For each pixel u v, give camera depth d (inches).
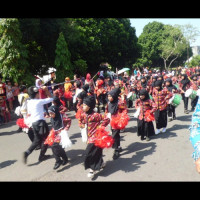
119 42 1205.1
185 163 186.4
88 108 171.2
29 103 212.1
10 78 553.0
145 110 245.9
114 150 211.8
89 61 1005.2
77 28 811.4
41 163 211.3
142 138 254.4
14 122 390.9
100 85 376.2
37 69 822.5
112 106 225.5
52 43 767.1
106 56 1147.9
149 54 2273.6
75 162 207.3
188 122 317.7
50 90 362.6
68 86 407.8
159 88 265.6
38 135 207.8
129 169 183.9
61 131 195.5
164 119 269.9
